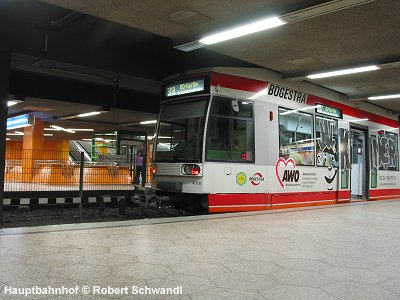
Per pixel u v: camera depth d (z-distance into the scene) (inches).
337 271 183.3
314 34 331.9
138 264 185.3
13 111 906.1
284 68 425.1
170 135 397.7
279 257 207.5
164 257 200.2
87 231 262.5
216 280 164.9
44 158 493.7
